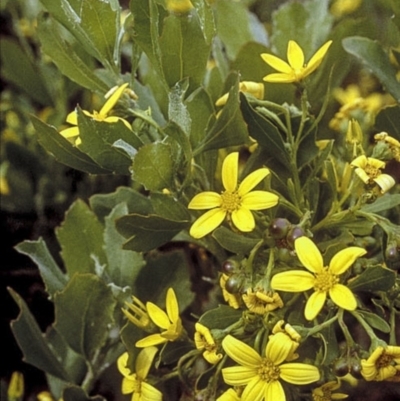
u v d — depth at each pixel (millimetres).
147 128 346
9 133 518
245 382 302
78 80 372
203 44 329
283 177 354
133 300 361
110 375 423
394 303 329
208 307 394
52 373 399
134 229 331
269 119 351
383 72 384
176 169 323
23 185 499
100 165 331
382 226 323
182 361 337
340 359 309
